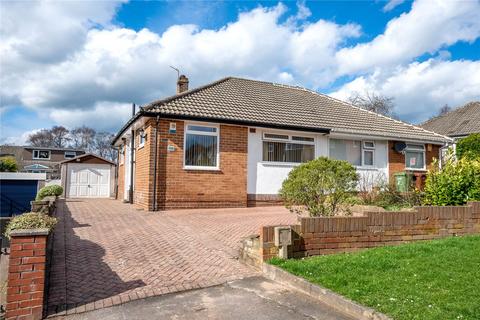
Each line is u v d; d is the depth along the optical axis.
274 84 20.66
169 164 12.68
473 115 32.78
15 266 4.00
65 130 69.94
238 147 13.95
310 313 4.11
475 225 7.59
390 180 15.52
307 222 6.05
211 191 13.33
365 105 41.22
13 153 54.88
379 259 5.50
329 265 5.32
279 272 5.26
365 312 3.85
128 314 4.14
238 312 4.18
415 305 3.86
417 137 17.78
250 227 9.02
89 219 10.38
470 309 3.69
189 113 12.97
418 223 7.01
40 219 5.45
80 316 4.11
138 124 14.67
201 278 5.42
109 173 24.22
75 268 5.77
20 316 3.97
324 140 15.96
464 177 8.30
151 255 6.55
